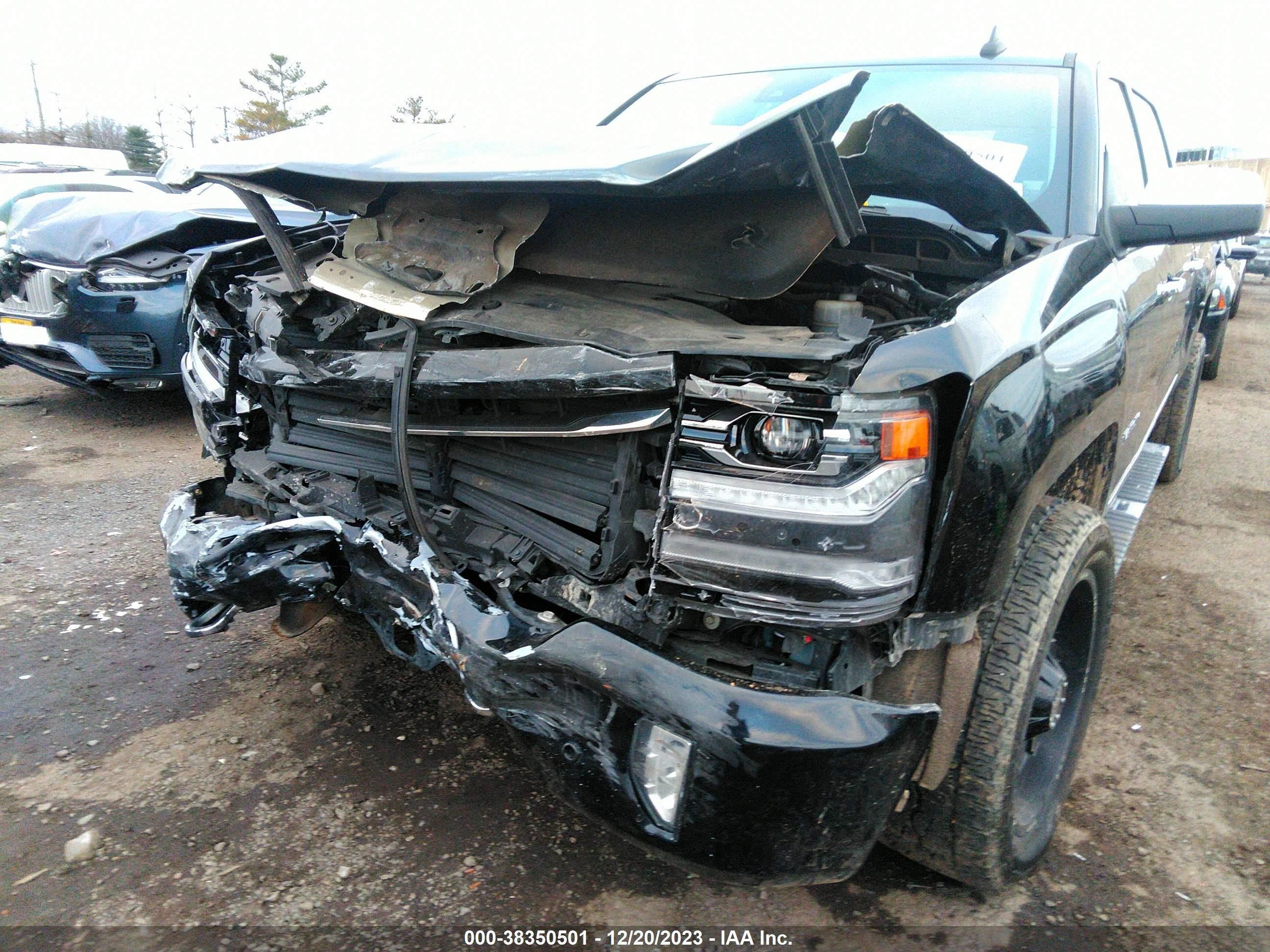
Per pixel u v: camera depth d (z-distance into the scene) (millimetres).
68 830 2189
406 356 1970
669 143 1833
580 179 1673
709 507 1604
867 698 1767
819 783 1510
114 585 3527
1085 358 1993
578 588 1845
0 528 4070
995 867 1931
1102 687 3008
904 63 3096
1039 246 2330
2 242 5766
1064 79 2828
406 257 2227
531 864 2125
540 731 1713
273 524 2195
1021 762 1950
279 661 2994
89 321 5207
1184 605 3633
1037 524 1994
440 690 2846
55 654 2992
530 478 1986
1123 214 2477
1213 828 2346
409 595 1977
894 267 2350
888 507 1541
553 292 2152
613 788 1638
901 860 2193
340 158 2143
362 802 2316
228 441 2781
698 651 1731
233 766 2447
